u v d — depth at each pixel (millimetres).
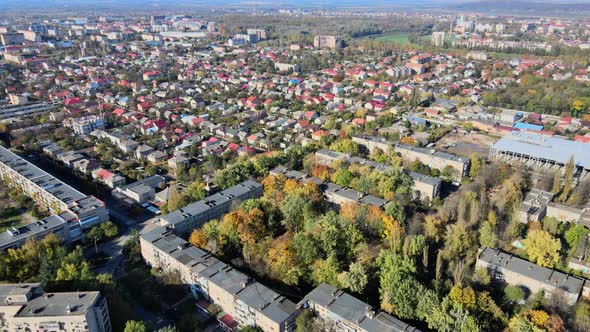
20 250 199625
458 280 181000
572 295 173625
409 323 167000
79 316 153250
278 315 162125
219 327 176375
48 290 182000
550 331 154375
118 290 184875
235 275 184625
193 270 187875
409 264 182750
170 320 179375
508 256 197625
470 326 154375
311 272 195125
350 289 180000
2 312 157000
